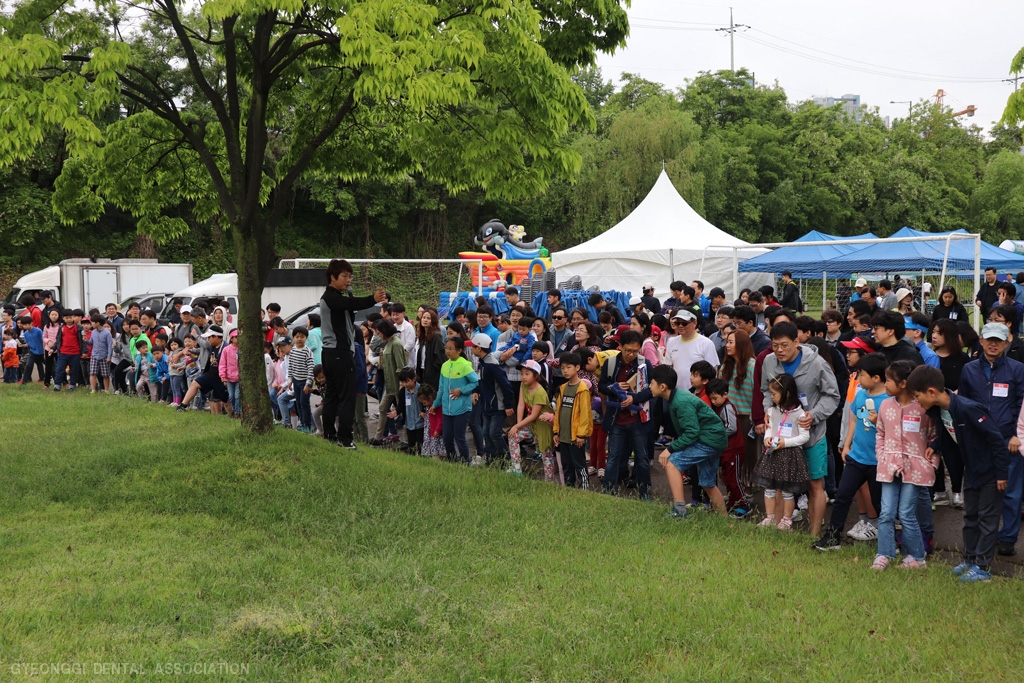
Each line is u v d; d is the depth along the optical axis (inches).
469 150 342.3
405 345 464.1
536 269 919.7
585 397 339.9
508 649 180.9
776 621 198.2
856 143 2421.3
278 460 330.3
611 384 335.6
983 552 235.3
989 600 212.1
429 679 168.4
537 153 336.5
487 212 2138.3
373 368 498.0
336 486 312.7
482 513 293.4
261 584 218.7
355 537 262.1
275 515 285.1
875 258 820.0
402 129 397.4
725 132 2276.1
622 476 369.7
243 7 273.7
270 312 518.9
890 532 245.4
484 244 901.2
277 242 1861.5
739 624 196.2
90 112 301.3
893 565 244.8
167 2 335.0
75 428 448.5
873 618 200.5
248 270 348.5
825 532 265.4
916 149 2652.6
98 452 368.8
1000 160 2449.6
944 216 2316.7
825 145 2329.0
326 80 404.5
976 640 187.5
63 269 1005.2
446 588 218.5
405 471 348.2
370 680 168.2
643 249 1038.4
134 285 1053.8
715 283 1032.2
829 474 322.0
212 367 500.4
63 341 636.1
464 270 1057.5
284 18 381.7
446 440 388.8
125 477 322.0
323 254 1903.3
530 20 308.5
